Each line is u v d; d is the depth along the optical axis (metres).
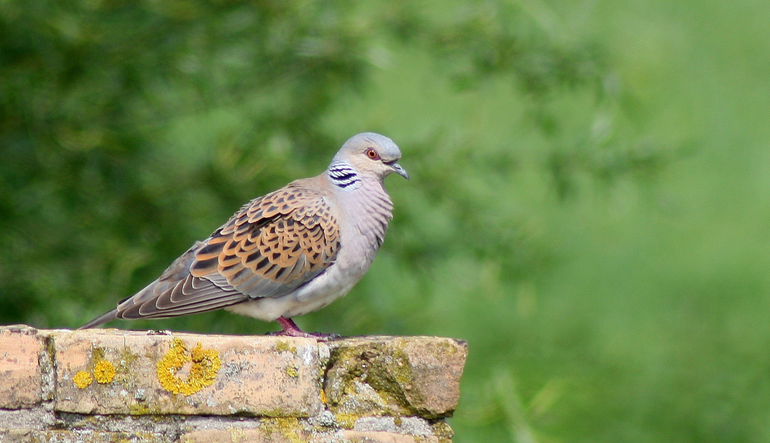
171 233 11.63
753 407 16.31
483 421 10.84
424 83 13.02
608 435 14.88
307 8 11.73
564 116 14.95
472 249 12.27
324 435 4.81
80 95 11.30
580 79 11.81
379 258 12.80
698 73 20.20
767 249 19.55
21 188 11.20
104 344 4.60
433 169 11.88
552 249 13.34
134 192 11.55
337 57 11.56
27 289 11.12
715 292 19.08
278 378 4.77
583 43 11.77
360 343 4.95
